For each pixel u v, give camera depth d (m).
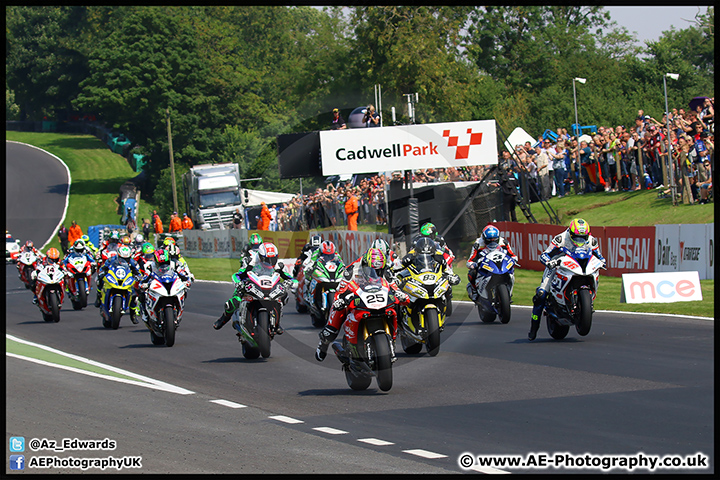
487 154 33.88
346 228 31.11
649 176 55.16
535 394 18.28
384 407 17.62
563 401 17.44
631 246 42.97
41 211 144.88
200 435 15.46
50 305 36.69
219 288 52.75
